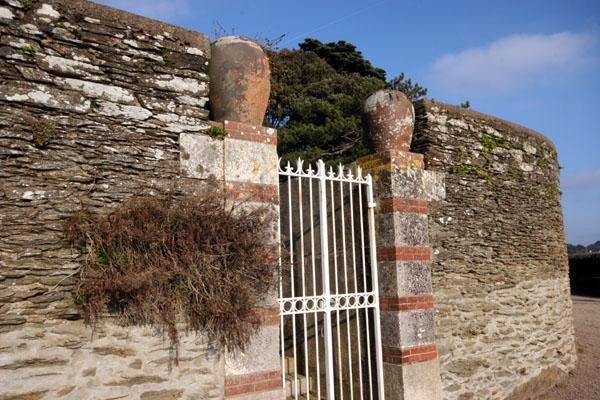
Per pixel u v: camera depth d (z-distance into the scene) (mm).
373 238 5426
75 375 3371
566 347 7699
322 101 15219
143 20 4039
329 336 4930
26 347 3242
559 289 7738
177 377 3717
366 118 5711
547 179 7719
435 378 5301
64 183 3506
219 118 4395
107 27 3857
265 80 4512
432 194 5789
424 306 5352
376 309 5305
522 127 7324
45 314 3326
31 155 3420
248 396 3979
